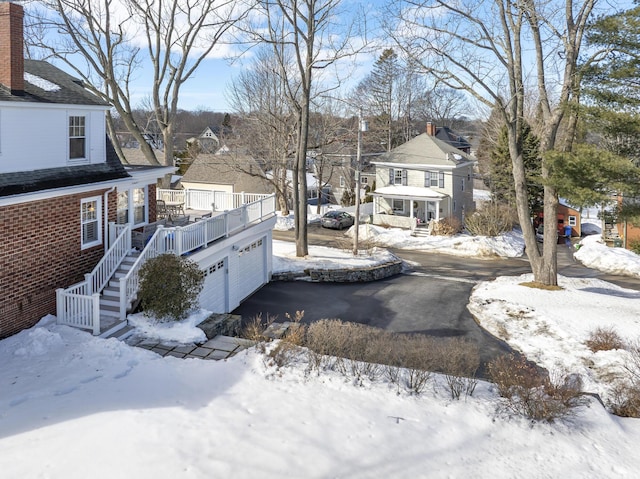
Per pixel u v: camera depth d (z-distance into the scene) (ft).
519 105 78.02
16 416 27.45
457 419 29.58
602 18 66.69
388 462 24.67
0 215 39.24
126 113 93.09
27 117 43.04
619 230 127.13
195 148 205.26
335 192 221.25
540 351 51.83
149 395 30.83
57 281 45.29
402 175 145.79
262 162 145.28
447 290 79.25
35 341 38.01
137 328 43.19
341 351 38.52
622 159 62.90
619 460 25.99
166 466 22.88
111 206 52.95
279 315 64.69
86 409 28.45
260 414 28.71
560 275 93.30
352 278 84.43
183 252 52.85
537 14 67.92
